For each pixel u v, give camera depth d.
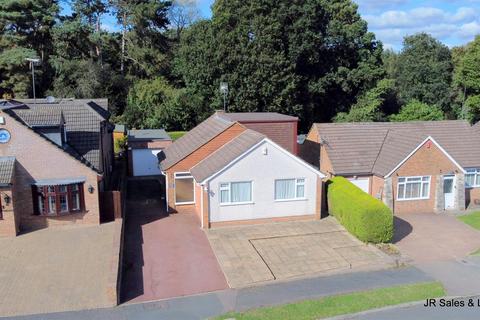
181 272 20.17
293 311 16.45
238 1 52.41
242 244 23.42
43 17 52.44
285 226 26.20
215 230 25.50
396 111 64.12
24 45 52.25
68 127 27.28
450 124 36.66
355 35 57.66
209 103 54.31
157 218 27.59
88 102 33.41
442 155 30.50
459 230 26.72
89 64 54.03
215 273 20.09
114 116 53.81
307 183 26.89
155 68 59.81
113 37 58.00
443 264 21.41
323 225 26.42
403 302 17.23
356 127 34.91
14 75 49.59
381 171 30.52
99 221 24.91
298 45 52.09
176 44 63.78
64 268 19.59
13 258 20.53
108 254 21.02
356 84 57.88
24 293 17.53
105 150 31.72
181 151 30.56
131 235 24.58
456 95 68.00
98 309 16.69
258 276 19.75
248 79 50.28
